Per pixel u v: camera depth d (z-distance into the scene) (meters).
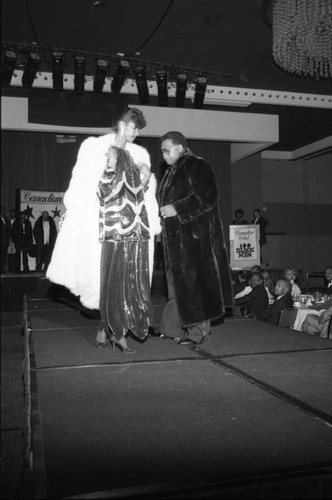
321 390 2.42
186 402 2.22
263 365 2.91
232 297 3.80
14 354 6.58
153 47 9.84
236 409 2.13
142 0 8.00
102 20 8.70
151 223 3.76
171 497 1.45
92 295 3.53
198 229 3.64
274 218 18.70
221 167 15.26
